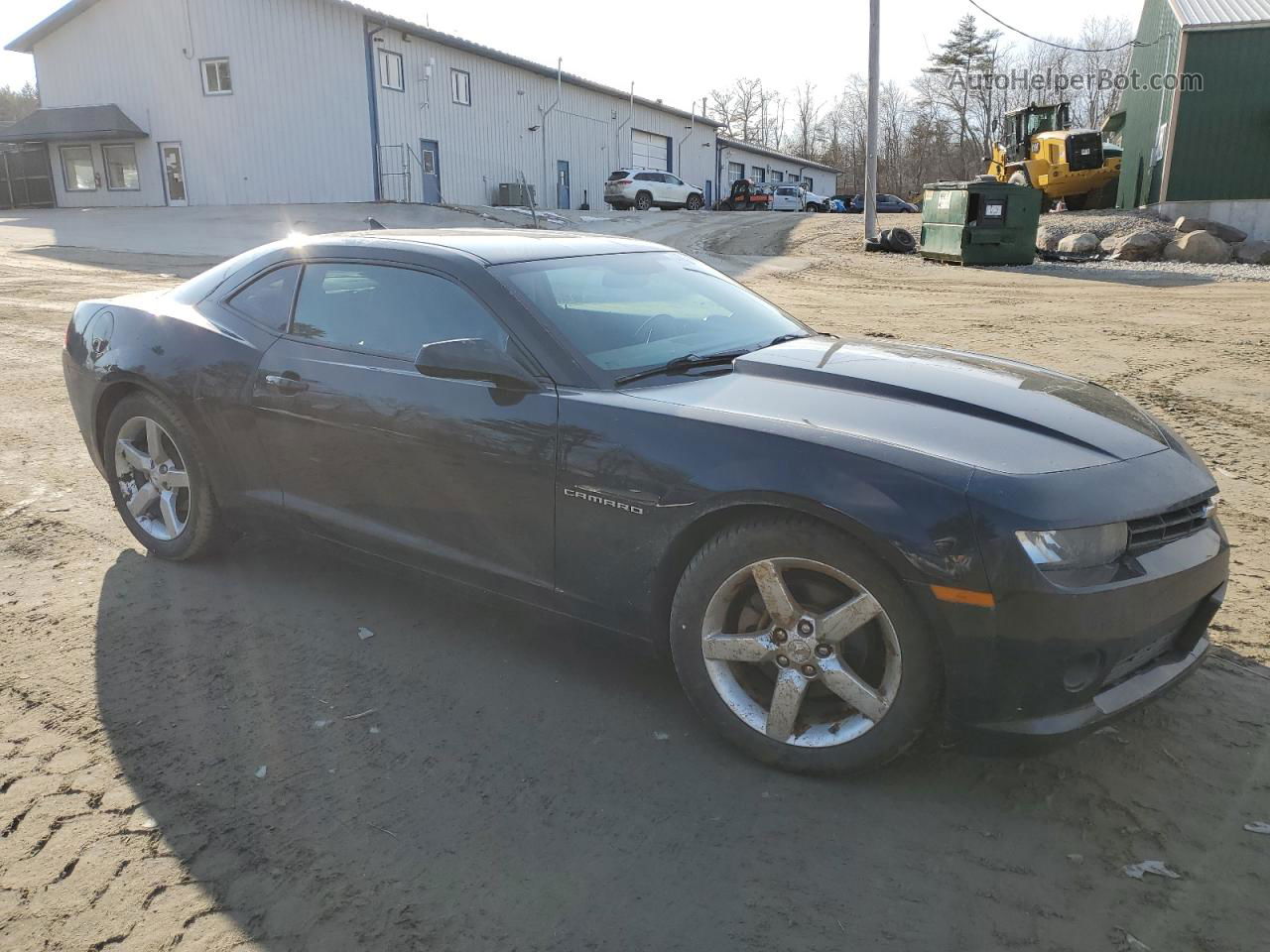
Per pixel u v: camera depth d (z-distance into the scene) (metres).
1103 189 31.64
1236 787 2.70
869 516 2.46
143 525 4.34
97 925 2.18
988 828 2.54
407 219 28.47
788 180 73.69
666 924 2.20
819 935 2.16
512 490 3.13
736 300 4.06
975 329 11.85
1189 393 8.07
